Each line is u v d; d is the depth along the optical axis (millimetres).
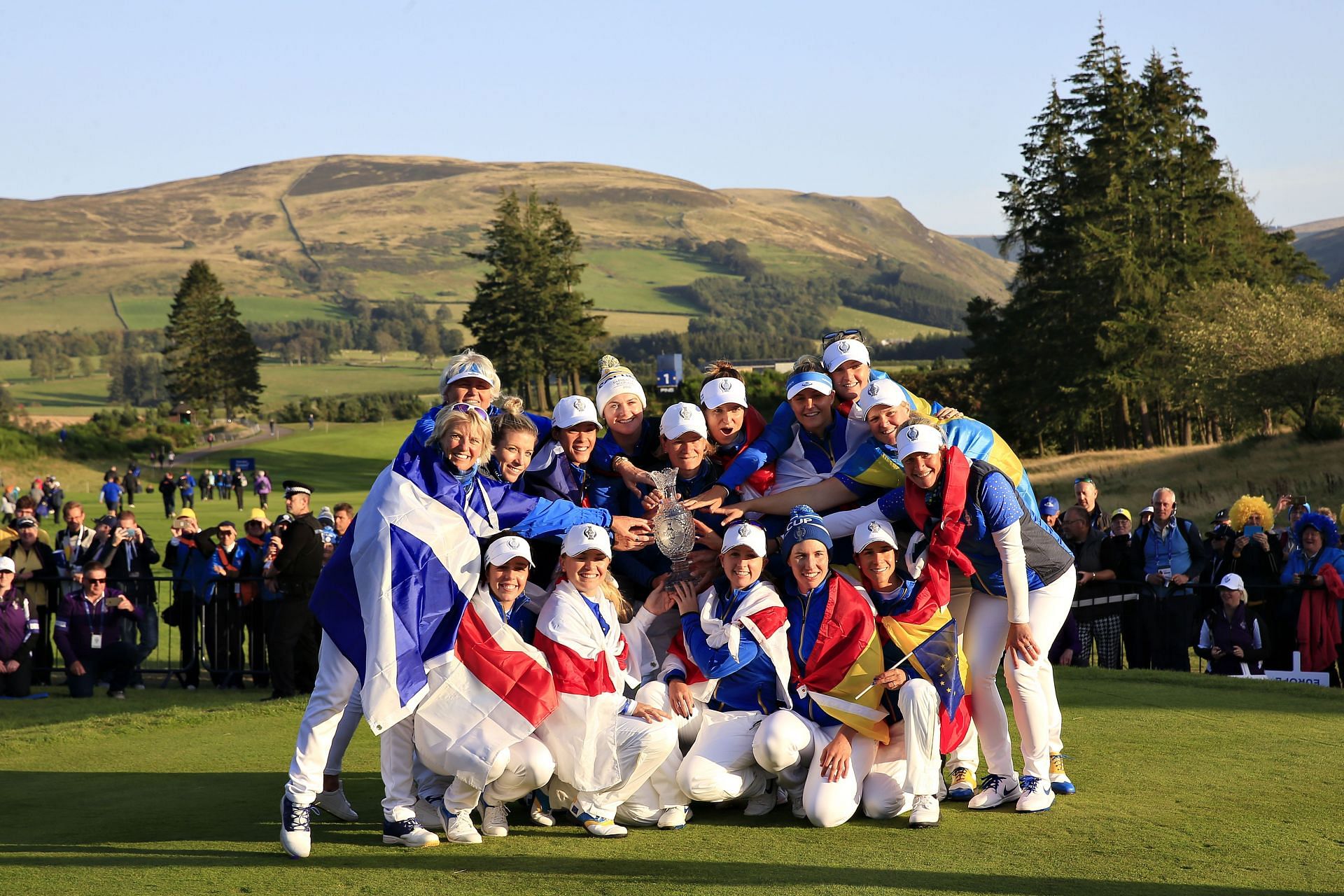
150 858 5145
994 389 63062
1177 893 4430
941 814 5832
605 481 6469
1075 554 11984
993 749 5988
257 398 123562
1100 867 4777
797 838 5410
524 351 96938
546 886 4609
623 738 5523
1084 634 11758
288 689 11695
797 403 6355
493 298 98438
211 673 13172
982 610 6062
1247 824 5426
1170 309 55438
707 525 6266
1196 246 58844
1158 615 11578
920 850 5113
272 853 5230
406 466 5488
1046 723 5832
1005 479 5902
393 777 5410
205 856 5172
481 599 5551
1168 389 55094
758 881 4637
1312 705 8523
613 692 5684
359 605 5281
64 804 6316
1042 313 59281
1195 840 5168
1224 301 52531
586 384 101562
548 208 100438
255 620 13078
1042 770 5816
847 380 6328
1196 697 8859
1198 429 66000
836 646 5812
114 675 12547
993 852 5051
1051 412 58844
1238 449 38375
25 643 12422
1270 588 11047
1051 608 6012
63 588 13812
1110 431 64188
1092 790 6121
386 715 5133
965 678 5961
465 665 5445
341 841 5477
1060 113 63156
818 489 6301
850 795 5645
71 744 8086
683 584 6129
